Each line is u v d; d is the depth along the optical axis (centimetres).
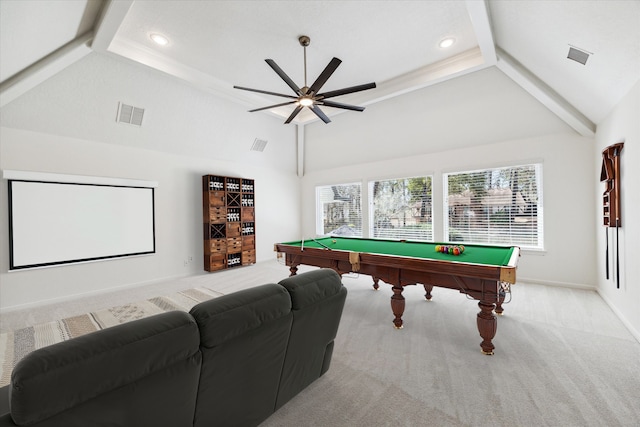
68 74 333
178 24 300
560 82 335
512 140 434
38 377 72
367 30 317
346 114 564
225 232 556
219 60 372
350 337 259
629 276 272
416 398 173
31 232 357
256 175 645
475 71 412
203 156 544
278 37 325
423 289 410
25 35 238
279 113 561
